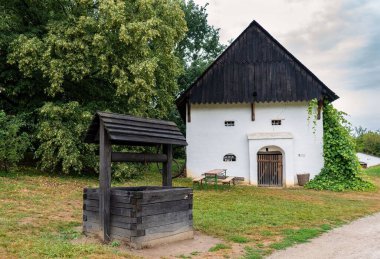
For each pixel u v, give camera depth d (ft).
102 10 51.78
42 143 53.67
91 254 20.61
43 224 28.04
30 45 48.93
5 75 55.67
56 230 26.86
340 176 64.95
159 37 61.98
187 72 102.99
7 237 23.31
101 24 51.90
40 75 56.44
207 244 25.22
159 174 72.33
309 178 66.33
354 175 64.69
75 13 55.72
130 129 25.49
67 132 52.08
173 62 68.95
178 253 22.76
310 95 67.77
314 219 35.19
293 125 68.49
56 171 59.06
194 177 69.92
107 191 24.26
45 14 58.49
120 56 55.77
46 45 51.21
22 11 58.34
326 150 66.74
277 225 32.01
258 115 69.51
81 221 30.01
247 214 36.42
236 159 69.21
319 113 67.67
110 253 21.07
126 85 53.06
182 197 26.05
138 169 62.90
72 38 52.80
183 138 29.14
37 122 56.39
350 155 64.90
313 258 22.70
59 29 51.96
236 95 69.46
